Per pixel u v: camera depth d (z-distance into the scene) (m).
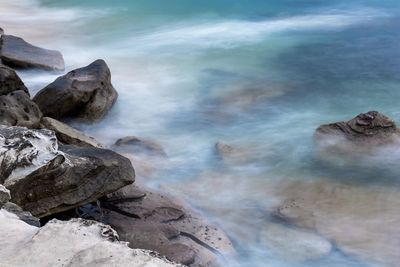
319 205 10.10
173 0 26.31
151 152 12.09
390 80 16.52
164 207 9.72
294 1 25.75
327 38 20.36
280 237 9.35
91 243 6.04
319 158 11.79
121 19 23.58
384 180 10.88
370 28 21.38
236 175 11.32
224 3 25.61
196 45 19.88
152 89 15.94
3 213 6.91
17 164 8.13
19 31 21.92
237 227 9.67
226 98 15.34
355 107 14.78
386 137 11.93
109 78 14.46
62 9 25.50
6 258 5.78
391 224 9.52
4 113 10.96
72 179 8.79
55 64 16.48
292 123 13.81
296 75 16.98
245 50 19.28
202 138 13.13
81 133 11.95
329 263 8.76
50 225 6.24
